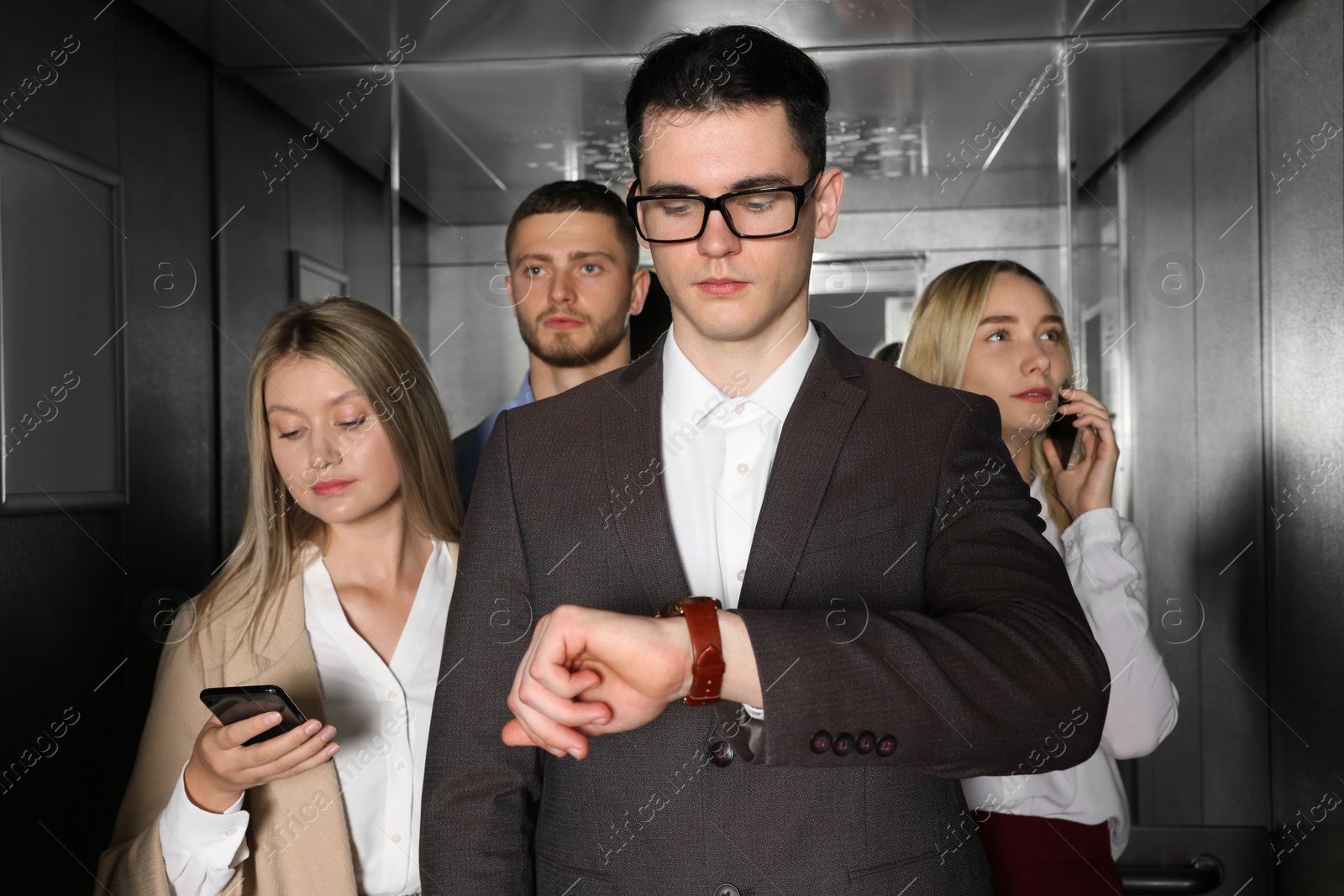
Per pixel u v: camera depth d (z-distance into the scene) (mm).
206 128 2459
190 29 2318
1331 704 2010
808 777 808
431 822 846
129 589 2049
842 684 582
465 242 2947
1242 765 2330
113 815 1972
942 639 619
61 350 1840
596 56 2531
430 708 1263
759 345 892
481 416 2965
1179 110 2541
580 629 552
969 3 2328
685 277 817
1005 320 1687
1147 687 1470
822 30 2451
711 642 563
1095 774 1344
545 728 551
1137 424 2637
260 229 2576
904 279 2873
